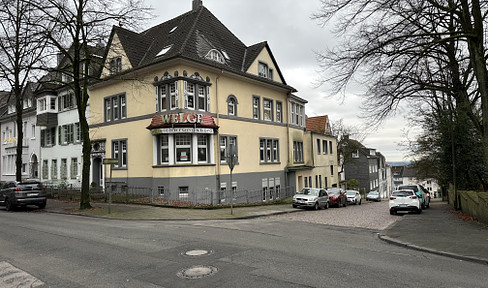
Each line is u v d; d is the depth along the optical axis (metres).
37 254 7.68
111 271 6.22
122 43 23.67
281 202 24.11
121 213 15.67
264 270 6.18
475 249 7.87
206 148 22.02
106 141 25.33
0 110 43.38
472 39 10.95
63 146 30.88
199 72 21.78
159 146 21.19
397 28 11.98
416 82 13.84
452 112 18.50
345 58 11.98
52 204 20.78
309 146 34.44
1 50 18.61
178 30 24.73
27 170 36.44
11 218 14.57
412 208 17.83
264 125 27.86
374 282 5.53
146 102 22.33
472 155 18.61
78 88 17.45
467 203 15.84
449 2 12.13
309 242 9.11
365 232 11.48
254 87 27.00
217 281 5.55
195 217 14.69
